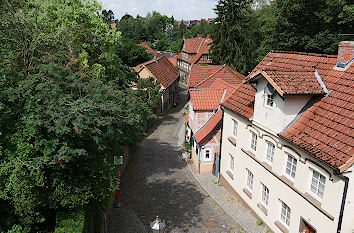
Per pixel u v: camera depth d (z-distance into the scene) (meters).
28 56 13.71
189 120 27.91
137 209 18.47
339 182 10.66
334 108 12.41
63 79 12.98
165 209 18.48
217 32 46.47
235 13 45.19
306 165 12.27
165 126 37.72
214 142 23.23
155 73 44.72
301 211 12.73
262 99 15.07
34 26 16.06
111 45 23.11
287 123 13.56
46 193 11.70
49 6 19.75
